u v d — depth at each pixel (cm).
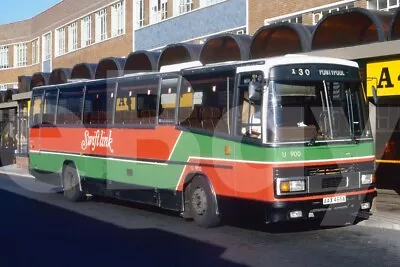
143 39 3144
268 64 1020
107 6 3588
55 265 880
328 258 894
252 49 1689
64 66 4303
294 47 1656
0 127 3353
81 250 983
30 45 5147
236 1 2383
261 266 849
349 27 1485
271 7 2161
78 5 4050
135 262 890
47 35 4725
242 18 2345
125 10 3356
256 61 1045
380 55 1288
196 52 1931
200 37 2638
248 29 2291
